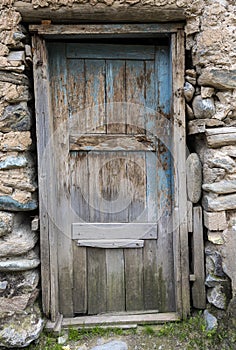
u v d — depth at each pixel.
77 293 2.56
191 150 2.54
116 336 2.39
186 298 2.45
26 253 2.34
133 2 2.18
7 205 2.26
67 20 2.24
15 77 2.22
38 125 2.32
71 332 2.40
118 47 2.41
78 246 2.53
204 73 2.25
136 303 2.58
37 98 2.31
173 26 2.28
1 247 2.26
